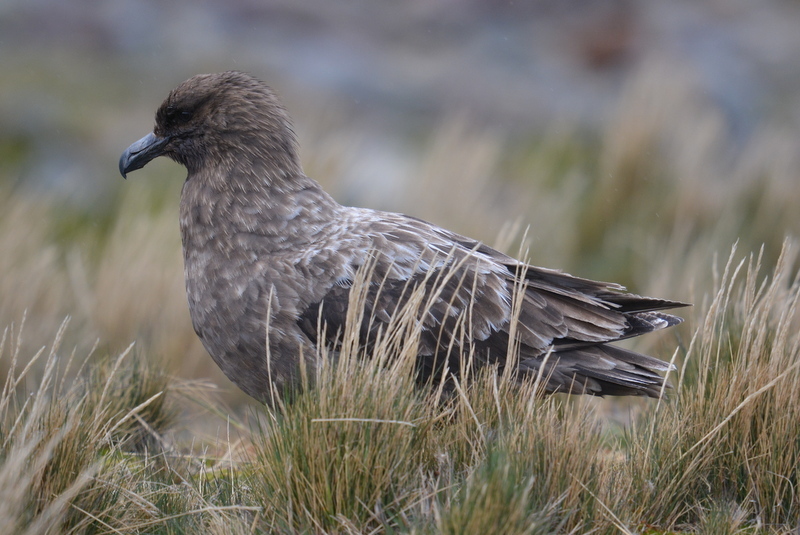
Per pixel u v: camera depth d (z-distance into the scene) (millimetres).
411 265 7137
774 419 6387
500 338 7102
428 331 7039
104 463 6332
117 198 16734
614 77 24516
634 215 15133
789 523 6168
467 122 20453
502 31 26703
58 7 24156
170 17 25203
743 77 23781
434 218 14516
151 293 11750
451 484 5625
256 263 7262
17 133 18266
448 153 15398
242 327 7199
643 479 6238
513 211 15164
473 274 7148
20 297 11508
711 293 12031
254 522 5527
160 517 5891
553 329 7188
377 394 5836
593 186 16359
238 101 7711
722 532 5809
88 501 5781
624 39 25484
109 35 23562
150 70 22156
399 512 5480
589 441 6016
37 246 13180
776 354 6523
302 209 7480
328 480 5656
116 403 7633
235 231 7402
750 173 15172
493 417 6242
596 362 7168
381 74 23188
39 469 5551
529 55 25344
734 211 14844
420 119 21250
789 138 18641
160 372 8398
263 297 7121
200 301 7418
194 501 6098
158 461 7047
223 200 7508
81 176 17391
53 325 11367
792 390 6422
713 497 6395
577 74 24562
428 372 7070
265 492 5875
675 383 7773
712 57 24891
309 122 18562
